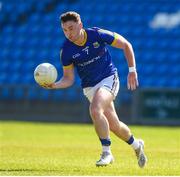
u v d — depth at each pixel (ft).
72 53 81.25
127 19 278.46
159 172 76.23
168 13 278.26
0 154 106.01
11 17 289.12
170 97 216.95
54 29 281.95
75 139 151.02
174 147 128.16
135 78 81.20
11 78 267.39
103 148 78.74
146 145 133.49
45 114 236.43
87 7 285.84
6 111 240.94
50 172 75.00
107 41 81.35
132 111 220.43
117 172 74.79
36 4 291.99
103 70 81.51
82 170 77.51
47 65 80.07
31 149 118.42
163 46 265.34
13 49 277.03
